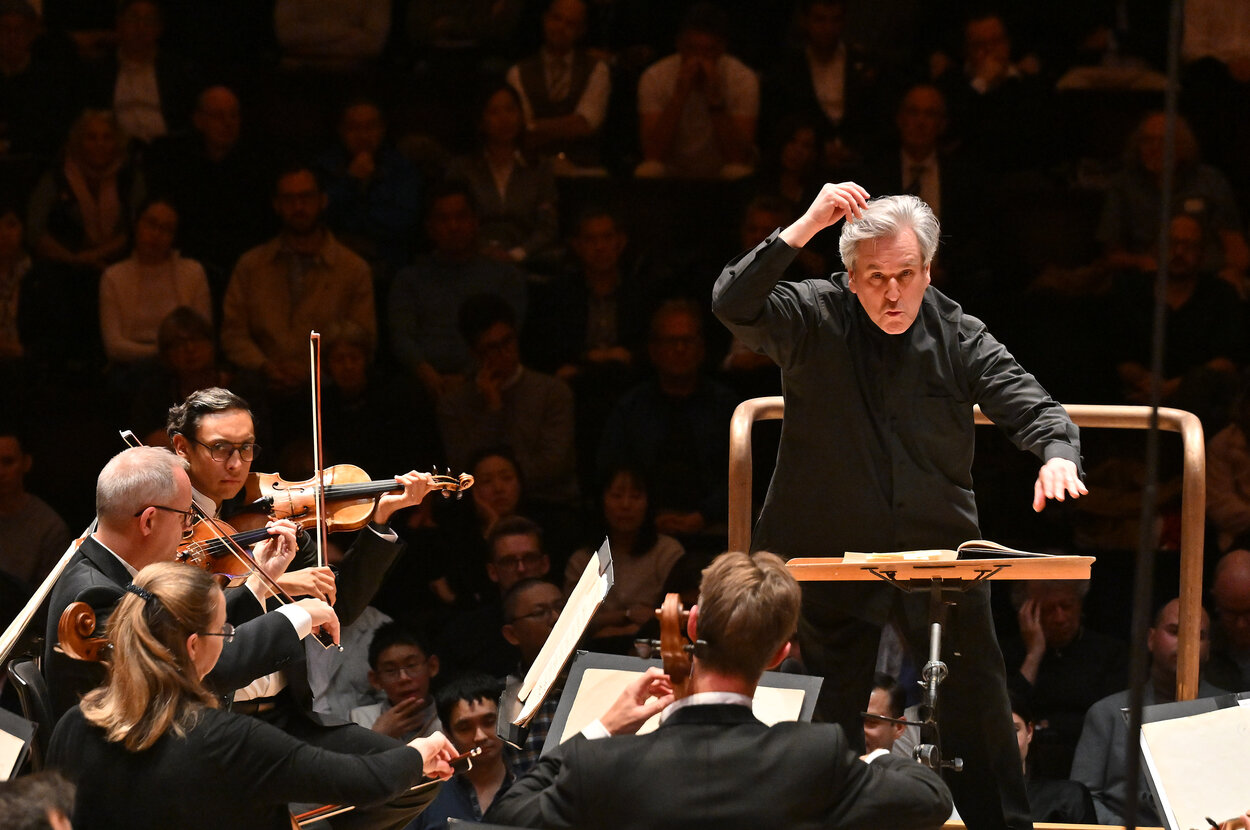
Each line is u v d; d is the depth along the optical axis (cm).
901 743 1811
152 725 1061
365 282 2673
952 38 3061
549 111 2983
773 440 2528
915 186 2798
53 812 933
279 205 2652
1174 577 2409
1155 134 2789
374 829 1324
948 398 1275
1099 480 2509
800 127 2838
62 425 2572
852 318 1266
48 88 2892
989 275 2761
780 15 3114
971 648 1277
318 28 3075
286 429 2528
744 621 1028
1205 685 2008
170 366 2527
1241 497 2470
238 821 1072
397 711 1866
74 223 2750
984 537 2509
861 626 1317
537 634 2028
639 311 2725
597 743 1036
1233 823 1148
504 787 1728
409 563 2347
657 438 2492
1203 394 2566
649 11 3123
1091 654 2105
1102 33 3117
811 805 1013
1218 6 3109
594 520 2477
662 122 2934
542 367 2697
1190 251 2667
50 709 1212
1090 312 2719
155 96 2923
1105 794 1805
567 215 2891
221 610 1107
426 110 3058
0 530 2322
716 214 2900
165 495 1249
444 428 2531
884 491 1278
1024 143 2953
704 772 1014
